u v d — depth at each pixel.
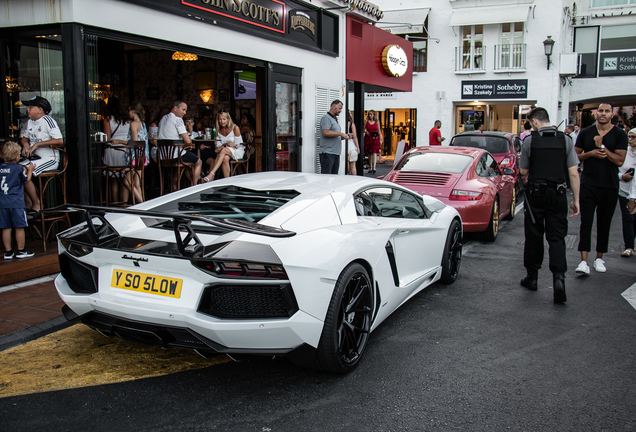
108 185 6.43
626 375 3.32
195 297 2.80
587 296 5.05
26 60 5.93
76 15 5.45
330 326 3.05
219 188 3.91
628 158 6.50
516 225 9.35
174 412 2.80
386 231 3.83
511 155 11.64
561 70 23.89
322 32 10.80
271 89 9.27
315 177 4.23
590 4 25.59
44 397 2.95
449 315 4.47
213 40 7.62
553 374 3.32
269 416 2.76
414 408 2.87
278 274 2.76
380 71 13.67
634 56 25.34
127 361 3.46
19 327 3.86
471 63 24.78
